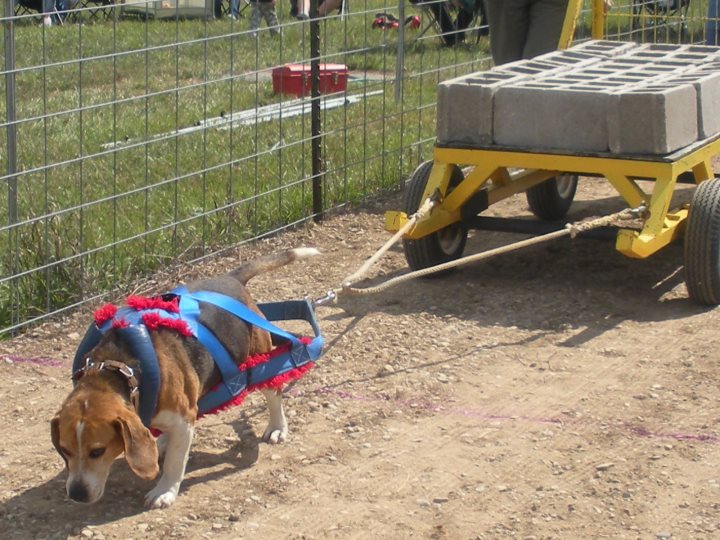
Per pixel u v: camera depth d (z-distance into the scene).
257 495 5.16
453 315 6.45
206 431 5.53
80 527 4.99
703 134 6.61
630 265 7.00
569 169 6.44
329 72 9.73
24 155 8.34
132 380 4.87
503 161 6.52
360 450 5.42
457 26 12.27
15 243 6.41
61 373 6.00
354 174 8.20
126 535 4.96
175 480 5.10
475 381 5.87
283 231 7.48
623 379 5.87
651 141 6.30
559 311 6.48
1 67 10.23
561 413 5.63
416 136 8.94
